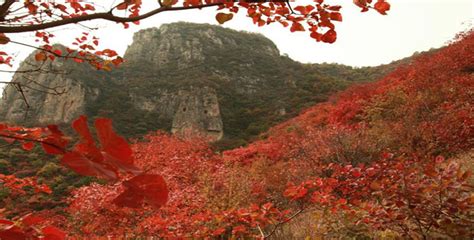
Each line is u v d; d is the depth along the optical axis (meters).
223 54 53.09
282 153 12.66
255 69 50.28
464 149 6.84
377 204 3.23
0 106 27.95
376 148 8.23
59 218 8.80
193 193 6.63
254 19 1.58
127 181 0.51
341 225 3.67
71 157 0.47
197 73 46.06
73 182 13.64
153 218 4.61
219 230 3.92
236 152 14.68
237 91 44.50
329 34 1.55
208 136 33.12
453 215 2.48
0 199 10.26
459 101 9.27
